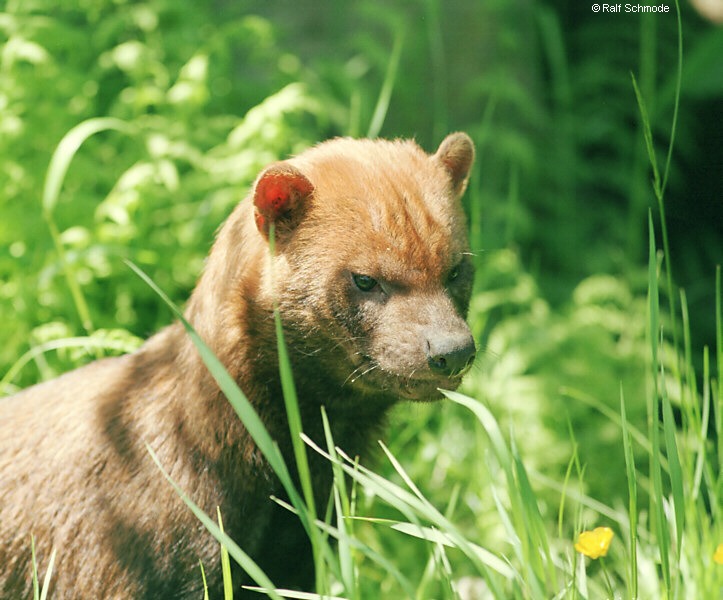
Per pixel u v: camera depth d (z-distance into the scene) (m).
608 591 6.19
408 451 11.22
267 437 5.47
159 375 7.45
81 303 8.92
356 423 7.73
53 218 10.99
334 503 7.73
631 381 11.88
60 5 12.63
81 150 11.64
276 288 7.16
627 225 16.17
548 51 16.50
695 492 6.78
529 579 5.62
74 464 7.33
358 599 5.81
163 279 11.27
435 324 6.85
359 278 7.01
